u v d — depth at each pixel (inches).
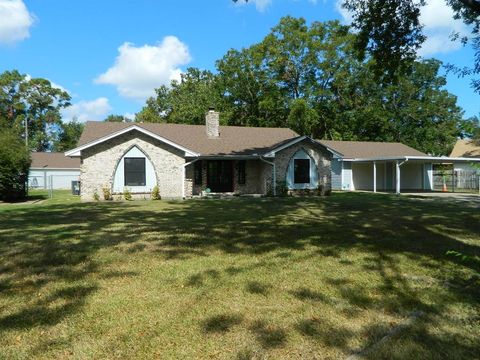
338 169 1314.0
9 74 2365.9
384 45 493.7
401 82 1713.8
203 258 278.8
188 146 939.3
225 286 215.2
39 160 1756.9
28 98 2391.7
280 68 1701.5
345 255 288.8
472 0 303.7
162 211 586.2
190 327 162.1
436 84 1798.7
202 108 1708.9
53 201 828.6
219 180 977.5
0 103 2341.3
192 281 224.4
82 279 228.2
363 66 1611.7
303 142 967.0
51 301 192.2
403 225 438.6
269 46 1680.6
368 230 402.6
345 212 573.9
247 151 946.1
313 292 205.0
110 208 638.5
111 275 236.2
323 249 309.4
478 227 425.4
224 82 1769.2
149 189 857.5
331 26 1652.3
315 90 1673.2
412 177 1376.7
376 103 1764.3
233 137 1048.8
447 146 1849.2
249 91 1758.1
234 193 950.4
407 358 136.8
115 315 174.6
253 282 221.9
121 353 141.0
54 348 144.6
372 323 166.2
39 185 1700.3
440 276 235.6
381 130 1791.3
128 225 434.9
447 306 185.5
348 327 162.2
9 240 344.5
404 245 325.1
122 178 842.8
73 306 185.5
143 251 300.5
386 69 512.4
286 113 1718.8
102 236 364.2
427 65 1759.4
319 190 977.5
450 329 160.4
